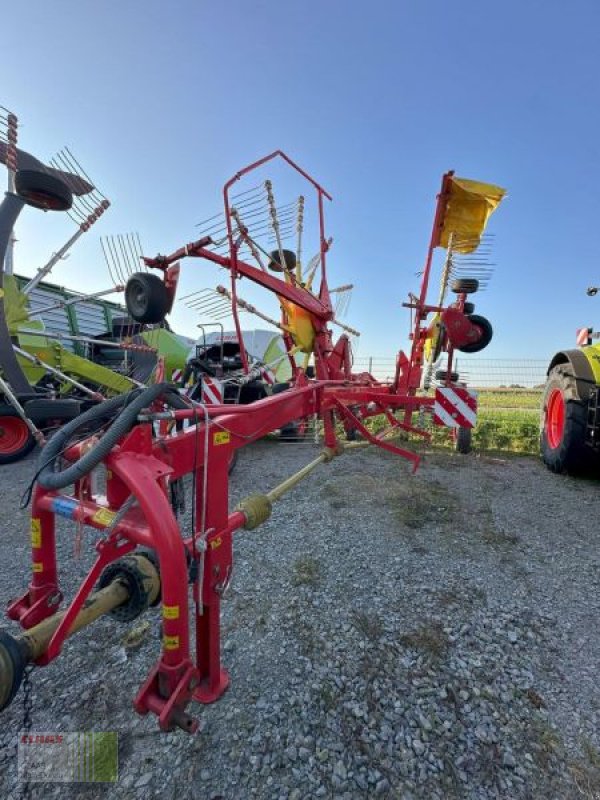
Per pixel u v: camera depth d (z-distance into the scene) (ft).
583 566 9.05
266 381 21.25
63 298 24.07
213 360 22.71
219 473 5.20
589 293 15.72
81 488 4.71
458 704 5.59
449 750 4.98
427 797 4.47
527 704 5.59
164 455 4.73
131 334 23.26
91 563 9.14
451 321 12.73
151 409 5.04
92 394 16.40
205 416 4.98
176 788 4.58
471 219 14.92
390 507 12.16
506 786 4.58
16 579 8.59
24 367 17.19
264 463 17.44
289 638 6.80
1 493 13.75
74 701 5.66
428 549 9.71
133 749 5.02
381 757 4.90
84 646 6.67
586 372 14.11
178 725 3.75
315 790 4.54
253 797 4.47
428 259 15.15
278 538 10.18
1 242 11.96
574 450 14.29
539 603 7.75
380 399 12.52
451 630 6.98
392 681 5.95
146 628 7.07
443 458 17.79
